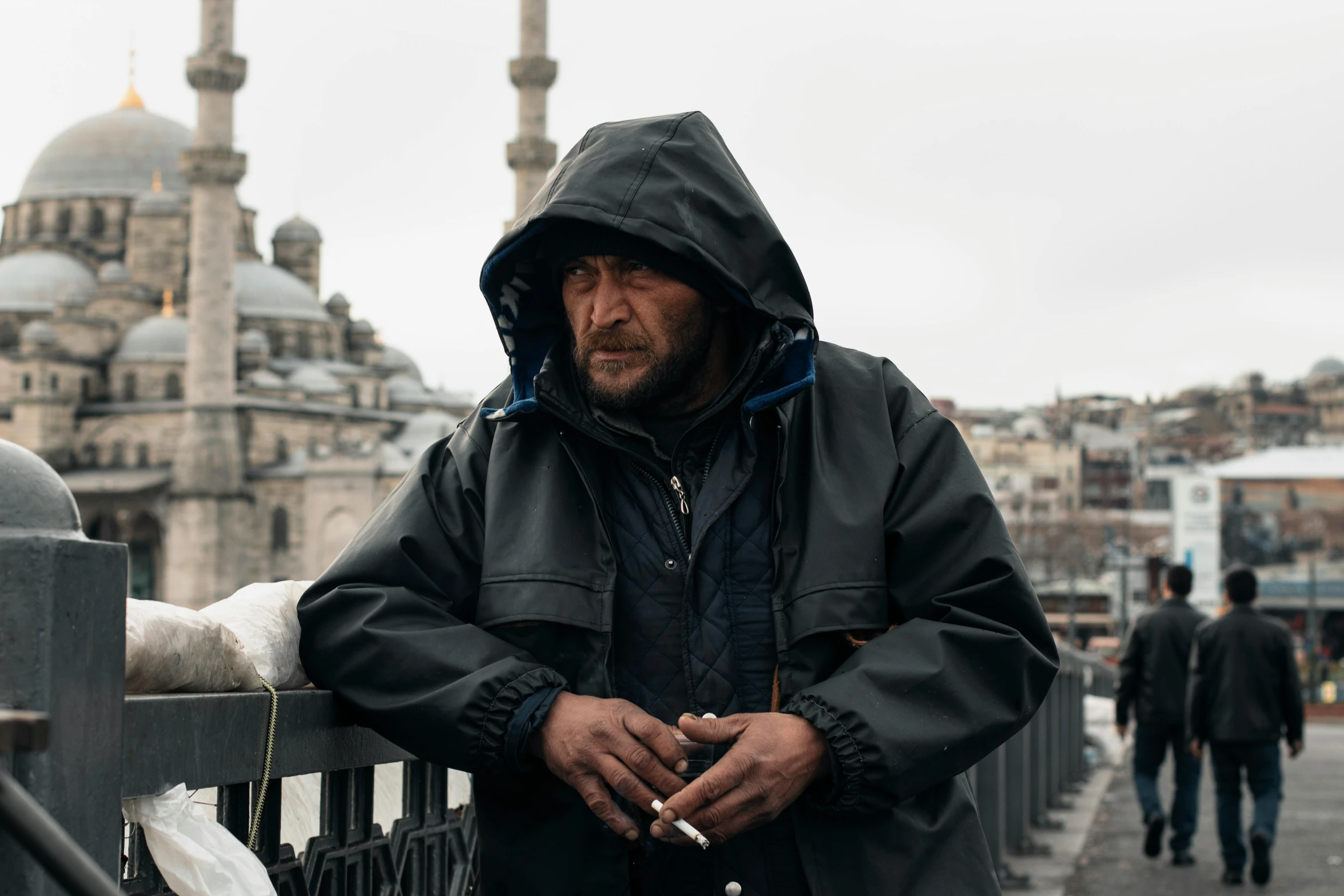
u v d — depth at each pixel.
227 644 1.98
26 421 90.38
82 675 1.51
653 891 2.13
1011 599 2.09
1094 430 153.50
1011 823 9.43
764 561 2.16
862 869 2.03
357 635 2.08
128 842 1.88
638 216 2.05
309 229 111.12
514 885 2.12
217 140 80.50
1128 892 8.40
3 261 103.00
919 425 2.24
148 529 90.56
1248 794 14.30
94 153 107.44
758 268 2.12
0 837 1.39
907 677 1.98
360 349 109.38
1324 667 61.41
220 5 78.06
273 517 87.75
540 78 70.12
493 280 2.25
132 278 101.19
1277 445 169.88
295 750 2.11
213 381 83.94
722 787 1.89
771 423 2.22
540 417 2.27
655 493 2.20
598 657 2.10
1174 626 9.97
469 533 2.23
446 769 2.92
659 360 2.12
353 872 2.42
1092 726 18.02
